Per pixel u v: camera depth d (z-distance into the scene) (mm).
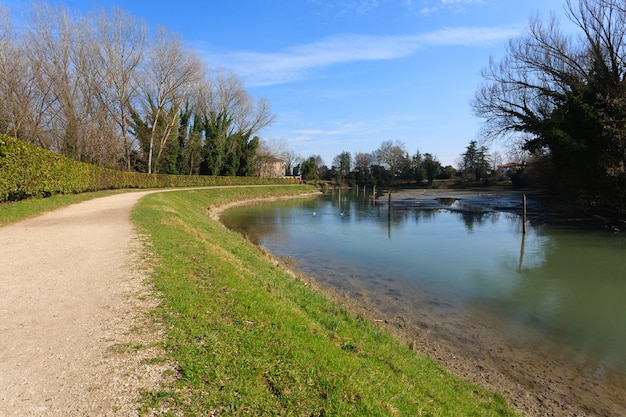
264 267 11258
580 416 5367
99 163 35250
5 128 28500
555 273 13039
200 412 3078
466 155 93500
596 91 23078
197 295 5852
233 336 4469
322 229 24812
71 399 3139
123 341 4191
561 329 8438
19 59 29609
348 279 12555
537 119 28688
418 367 5824
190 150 54875
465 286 11688
